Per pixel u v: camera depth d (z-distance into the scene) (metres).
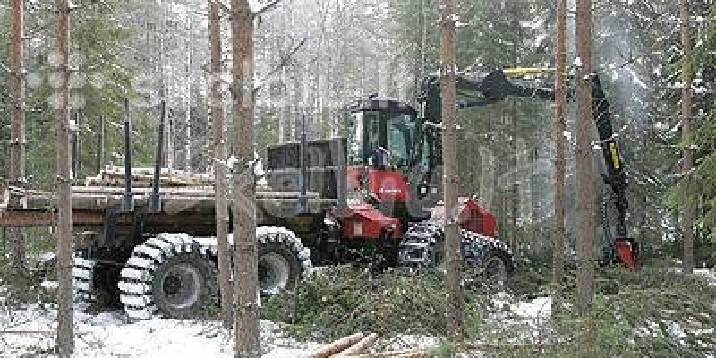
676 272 15.70
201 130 33.81
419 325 9.30
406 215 14.29
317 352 8.01
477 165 24.94
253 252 6.23
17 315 10.51
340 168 13.10
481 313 9.56
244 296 6.20
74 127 8.47
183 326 10.22
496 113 24.48
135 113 21.33
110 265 11.98
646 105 22.00
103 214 11.19
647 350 7.00
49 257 15.31
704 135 11.10
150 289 10.71
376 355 7.81
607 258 15.85
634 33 22.62
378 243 13.69
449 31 9.21
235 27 6.14
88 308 11.99
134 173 12.45
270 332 9.77
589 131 9.42
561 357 6.64
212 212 12.20
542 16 24.06
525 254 19.72
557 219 12.81
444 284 10.54
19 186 12.92
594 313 6.89
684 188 11.18
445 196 9.27
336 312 9.79
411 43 27.50
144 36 33.38
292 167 13.90
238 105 6.17
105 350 8.65
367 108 14.23
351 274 11.06
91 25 19.20
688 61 11.38
